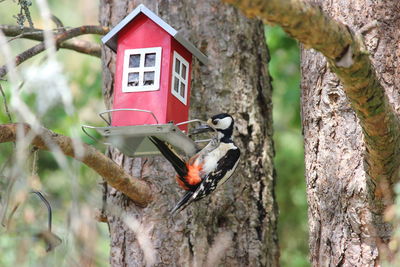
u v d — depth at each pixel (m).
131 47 10.68
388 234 9.45
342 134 10.09
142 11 10.57
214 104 12.14
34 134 7.34
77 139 7.31
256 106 12.57
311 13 7.48
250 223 12.03
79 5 20.91
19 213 8.33
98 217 11.69
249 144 12.34
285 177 18.77
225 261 11.61
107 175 10.44
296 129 18.73
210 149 11.04
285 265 17.78
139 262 11.28
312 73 10.56
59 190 10.10
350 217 9.78
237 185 12.05
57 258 7.85
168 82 10.44
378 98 8.20
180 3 12.38
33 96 10.00
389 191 8.95
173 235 11.31
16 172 7.51
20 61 11.09
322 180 10.20
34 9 18.69
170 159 10.27
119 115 10.58
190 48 10.73
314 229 10.30
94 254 7.93
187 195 10.66
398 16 10.14
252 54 12.71
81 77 17.62
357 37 7.96
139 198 11.21
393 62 10.04
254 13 7.35
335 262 9.87
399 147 8.72
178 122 10.78
